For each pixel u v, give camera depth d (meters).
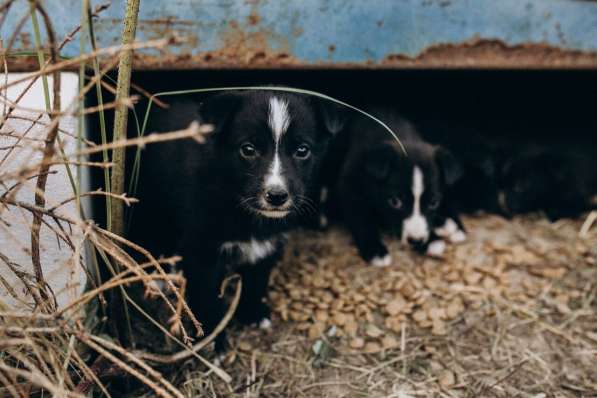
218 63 0.57
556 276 0.70
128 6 0.43
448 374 0.56
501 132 0.98
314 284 0.66
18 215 0.49
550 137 0.98
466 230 0.81
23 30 0.51
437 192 0.75
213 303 0.58
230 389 0.53
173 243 0.62
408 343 0.60
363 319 0.62
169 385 0.41
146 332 0.57
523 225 0.84
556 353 0.59
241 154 0.56
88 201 0.54
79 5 0.52
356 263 0.72
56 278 0.50
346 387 0.54
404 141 0.77
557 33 0.65
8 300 0.50
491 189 0.86
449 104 0.97
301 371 0.56
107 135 0.62
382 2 0.60
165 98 0.65
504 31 0.63
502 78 0.93
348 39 0.60
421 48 0.62
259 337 0.60
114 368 0.48
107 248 0.42
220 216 0.56
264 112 0.56
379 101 0.91
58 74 0.38
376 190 0.75
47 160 0.38
